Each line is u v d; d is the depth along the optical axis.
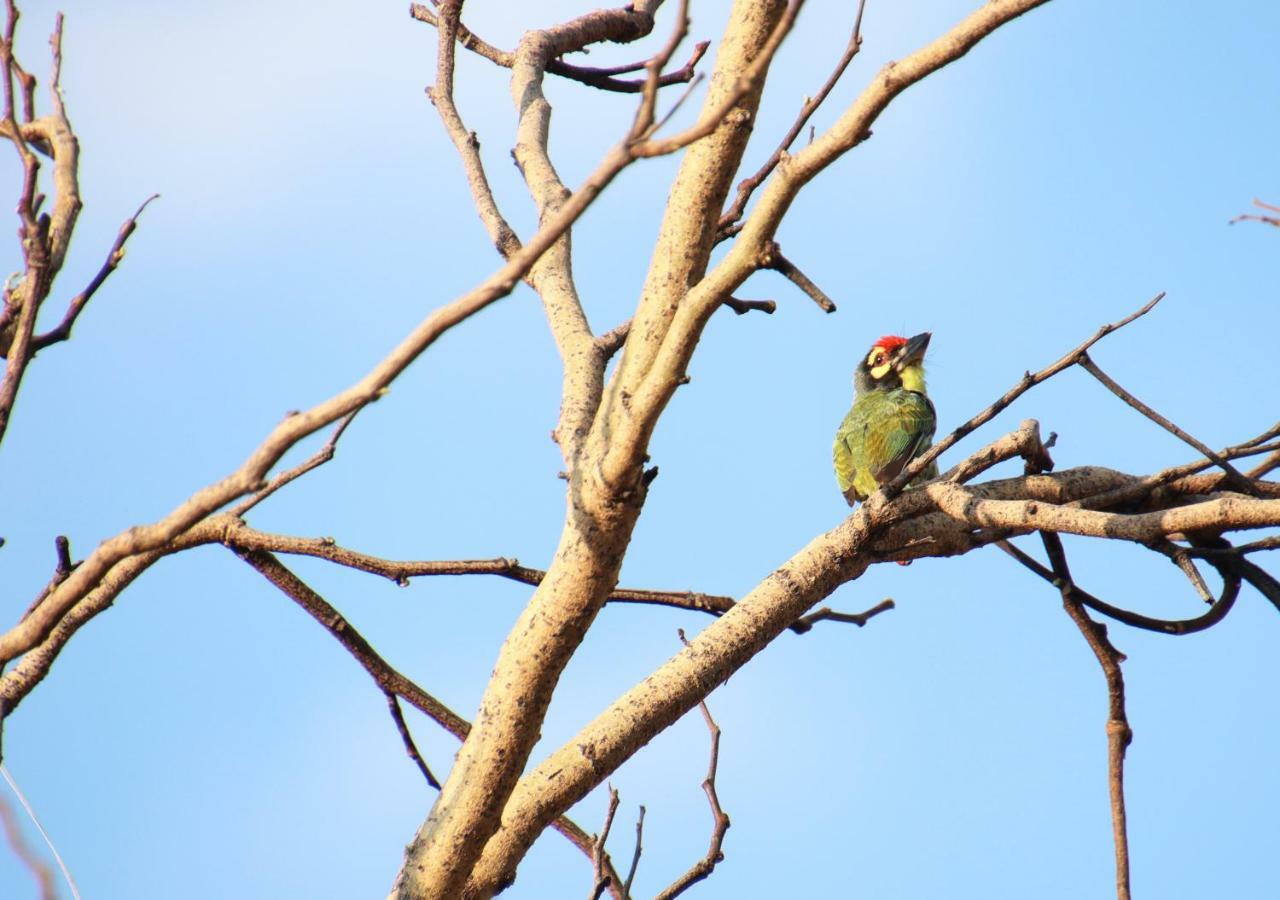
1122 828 8.72
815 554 8.90
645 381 6.78
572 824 9.30
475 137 10.34
